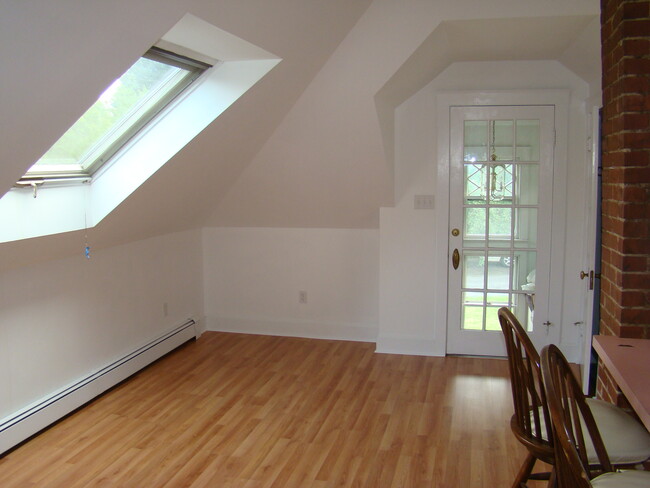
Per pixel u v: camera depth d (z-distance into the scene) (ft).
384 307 15.30
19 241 9.13
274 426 11.08
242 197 15.38
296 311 16.75
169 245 15.39
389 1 10.96
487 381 13.29
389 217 14.93
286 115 12.74
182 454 10.03
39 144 7.06
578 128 13.87
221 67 10.09
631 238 8.67
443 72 14.20
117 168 10.62
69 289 11.66
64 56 5.80
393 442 10.43
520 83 14.02
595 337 7.66
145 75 9.14
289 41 9.42
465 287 14.89
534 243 14.46
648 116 8.50
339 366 14.33
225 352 15.39
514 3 10.50
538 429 6.69
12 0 4.71
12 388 10.36
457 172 14.43
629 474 5.70
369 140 13.01
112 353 13.14
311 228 16.28
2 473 9.40
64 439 10.56
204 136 10.69
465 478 9.22
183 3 6.42
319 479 9.23
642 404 5.47
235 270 17.02
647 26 8.41
